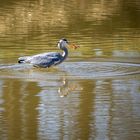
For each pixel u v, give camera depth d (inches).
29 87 837.2
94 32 1261.1
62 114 731.4
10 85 847.7
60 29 1300.4
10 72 917.8
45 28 1318.9
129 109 743.7
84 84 848.9
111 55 1023.0
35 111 743.7
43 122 705.0
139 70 917.8
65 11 1546.5
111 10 1555.1
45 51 1065.5
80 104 767.7
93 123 699.4
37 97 797.2
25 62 939.3
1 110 748.0
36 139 653.3
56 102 776.9
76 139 651.5
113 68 932.6
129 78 874.1
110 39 1175.0
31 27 1334.9
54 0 1740.9
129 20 1413.6
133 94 800.3
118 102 768.3
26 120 710.5
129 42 1143.0
